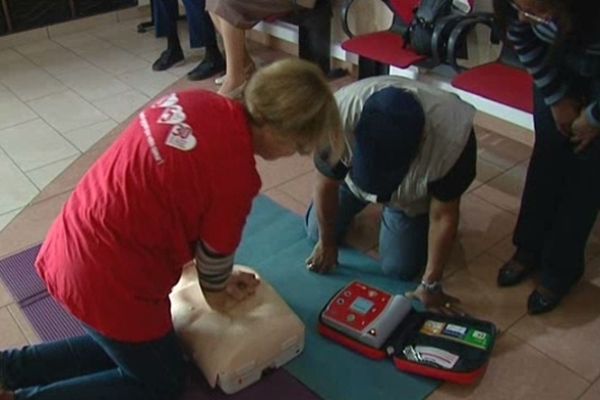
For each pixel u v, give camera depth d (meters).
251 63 3.35
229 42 3.18
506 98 2.27
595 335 1.85
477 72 2.47
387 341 1.78
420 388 1.69
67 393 1.47
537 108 1.79
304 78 1.23
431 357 1.71
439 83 2.70
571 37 1.50
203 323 1.70
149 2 4.51
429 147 1.61
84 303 1.36
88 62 3.85
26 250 2.25
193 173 1.26
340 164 1.75
